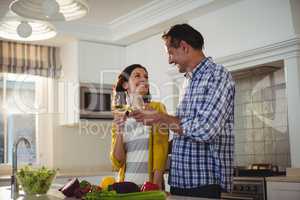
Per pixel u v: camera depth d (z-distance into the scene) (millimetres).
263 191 2953
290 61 2963
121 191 1515
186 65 1954
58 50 4801
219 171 1783
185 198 1564
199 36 1961
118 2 3879
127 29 4441
